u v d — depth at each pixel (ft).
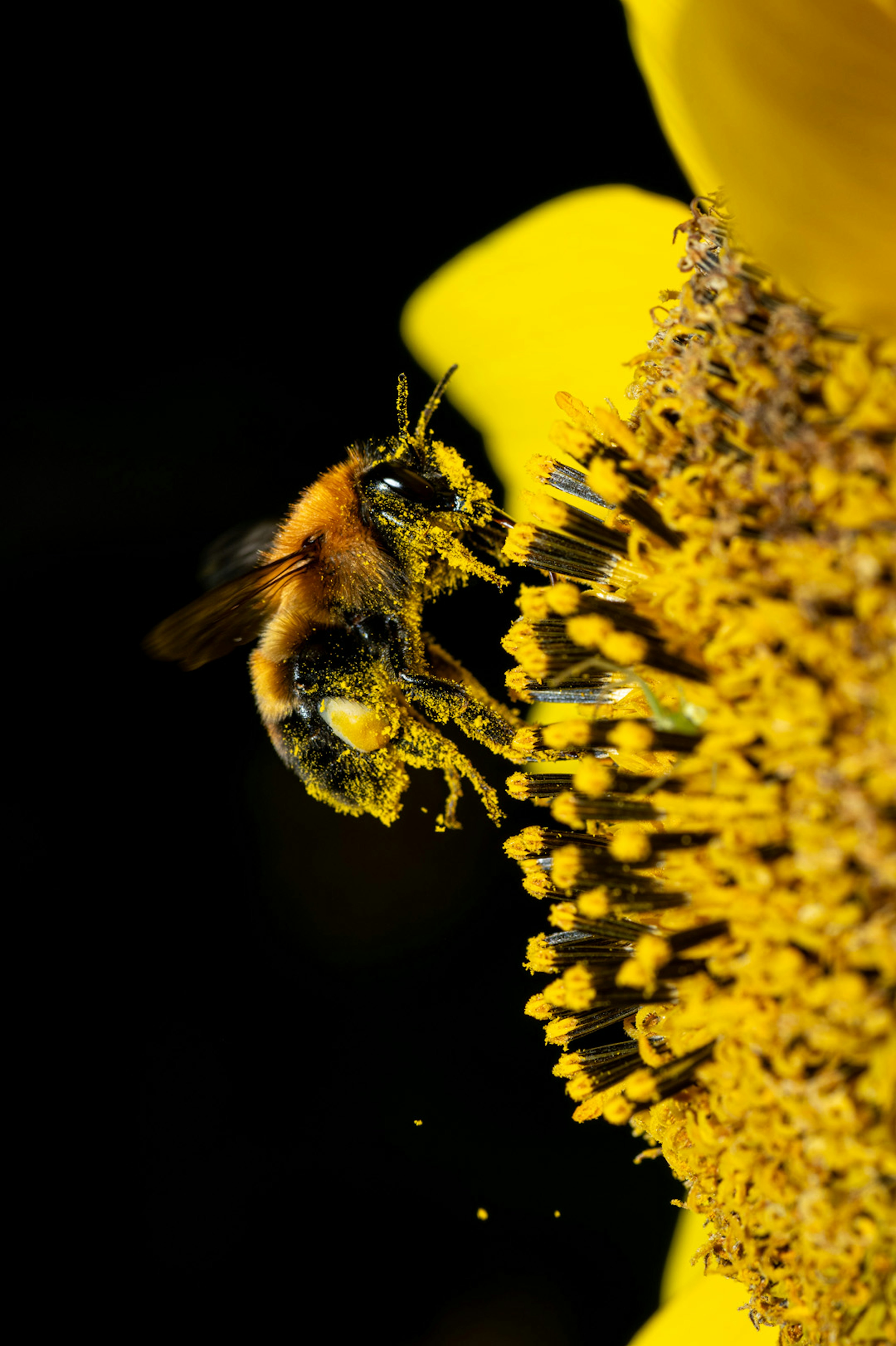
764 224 0.37
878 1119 0.38
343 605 0.44
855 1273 0.39
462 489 0.43
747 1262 0.40
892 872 0.38
